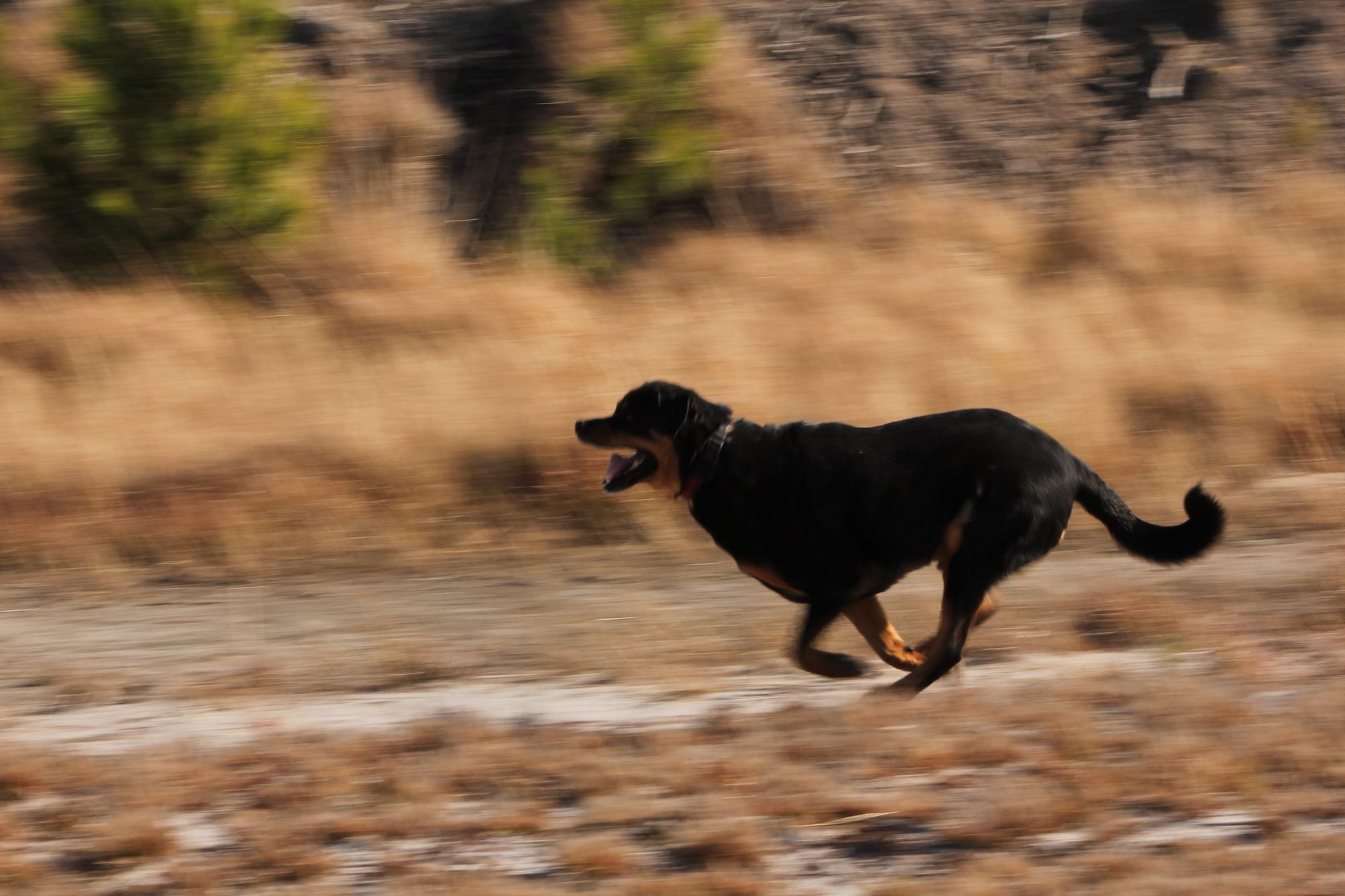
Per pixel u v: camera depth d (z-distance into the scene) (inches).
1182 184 953.5
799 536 318.3
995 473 316.2
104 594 487.8
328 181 860.0
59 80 809.5
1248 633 385.4
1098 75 1026.1
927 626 418.9
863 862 234.5
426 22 978.1
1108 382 647.8
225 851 247.1
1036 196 938.7
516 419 586.9
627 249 868.6
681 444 325.4
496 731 301.1
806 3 1051.3
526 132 916.6
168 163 777.6
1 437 585.0
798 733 291.9
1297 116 995.9
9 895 228.7
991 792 257.0
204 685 375.2
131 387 642.2
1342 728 279.9
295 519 535.8
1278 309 792.3
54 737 324.2
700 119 919.7
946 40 1041.5
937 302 757.3
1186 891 210.4
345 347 703.1
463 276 798.5
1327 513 533.3
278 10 833.5
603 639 410.9
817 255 833.5
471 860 240.2
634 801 258.5
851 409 615.2
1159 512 546.0
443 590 485.4
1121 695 312.5
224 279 770.2
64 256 784.3
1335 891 208.7
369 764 286.4
